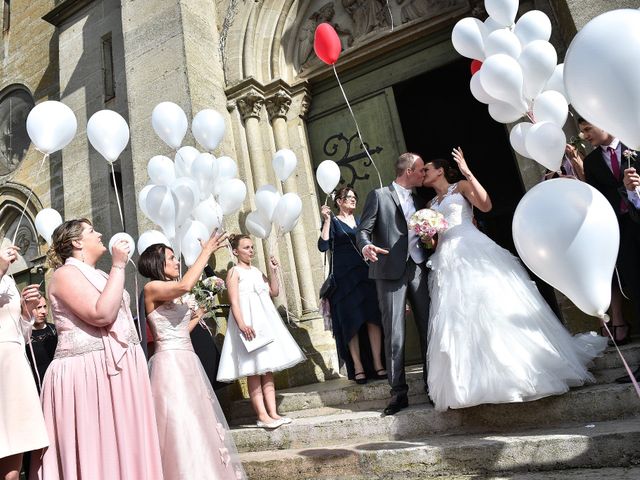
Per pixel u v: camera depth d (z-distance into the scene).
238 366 3.75
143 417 2.39
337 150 6.28
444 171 3.57
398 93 9.54
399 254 3.40
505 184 9.36
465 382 2.78
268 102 6.35
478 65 4.11
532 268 1.96
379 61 6.24
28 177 9.33
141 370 2.49
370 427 3.28
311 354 5.27
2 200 9.57
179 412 2.60
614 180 3.09
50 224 4.07
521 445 2.56
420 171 3.56
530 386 2.64
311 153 6.42
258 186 5.94
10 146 9.88
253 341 3.70
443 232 3.28
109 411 2.32
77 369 2.35
